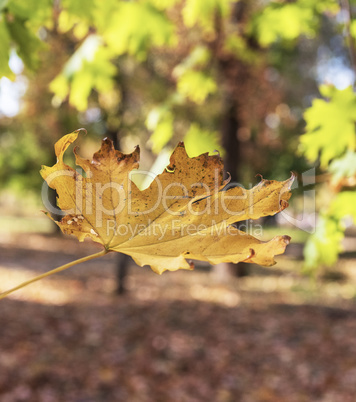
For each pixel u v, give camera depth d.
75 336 7.21
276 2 3.89
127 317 8.51
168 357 6.67
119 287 10.34
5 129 16.39
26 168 19.34
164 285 11.48
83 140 12.08
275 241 0.64
